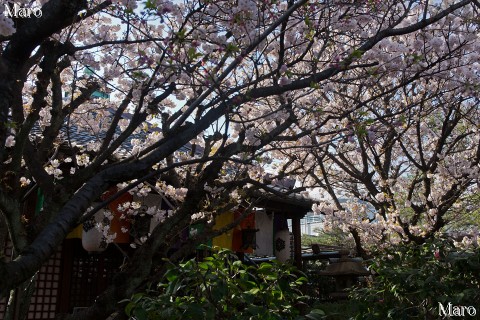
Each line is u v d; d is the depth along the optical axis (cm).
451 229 1254
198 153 709
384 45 448
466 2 402
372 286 584
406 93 758
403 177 1086
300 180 761
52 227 219
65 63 363
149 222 664
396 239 838
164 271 363
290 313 354
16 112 299
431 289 492
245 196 484
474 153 915
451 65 518
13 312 318
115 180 254
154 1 300
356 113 420
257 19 384
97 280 744
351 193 1071
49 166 532
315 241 2042
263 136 379
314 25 441
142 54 330
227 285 336
